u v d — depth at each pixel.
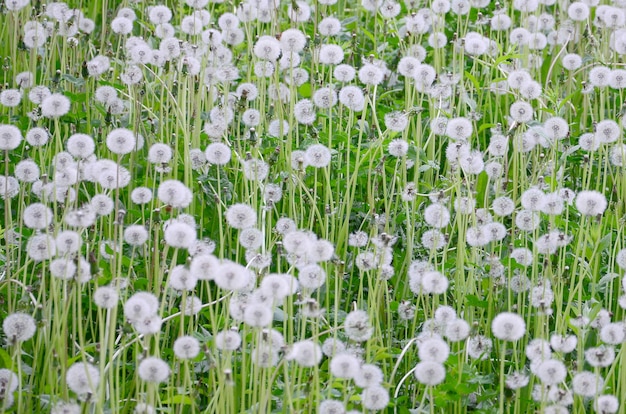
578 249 4.27
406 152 4.95
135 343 3.96
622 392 3.74
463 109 5.96
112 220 4.75
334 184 5.04
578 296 4.28
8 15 6.47
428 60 6.98
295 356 3.30
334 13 7.32
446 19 7.26
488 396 3.84
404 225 5.09
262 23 6.93
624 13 6.62
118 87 5.49
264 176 4.73
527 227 4.36
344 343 3.93
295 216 4.76
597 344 4.03
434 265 4.43
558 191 4.63
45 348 3.99
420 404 3.63
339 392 3.62
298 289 4.21
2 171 5.13
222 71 5.40
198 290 4.58
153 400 3.44
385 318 4.40
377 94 6.34
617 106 6.33
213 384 3.59
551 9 7.84
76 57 6.20
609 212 4.86
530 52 6.93
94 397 3.34
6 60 6.12
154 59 5.42
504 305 4.46
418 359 4.22
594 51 6.60
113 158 5.35
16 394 3.81
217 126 5.09
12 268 4.42
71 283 3.78
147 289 4.10
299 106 5.01
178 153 5.19
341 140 5.02
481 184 5.23
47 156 5.11
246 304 3.52
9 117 5.35
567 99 5.68
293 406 3.61
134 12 6.91
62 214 4.41
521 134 4.93
